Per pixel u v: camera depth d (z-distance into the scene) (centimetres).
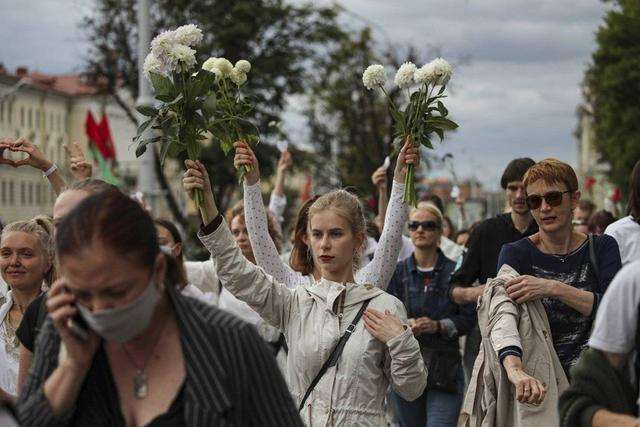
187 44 779
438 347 1201
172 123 767
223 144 877
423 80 891
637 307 491
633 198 913
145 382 471
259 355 475
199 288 1229
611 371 500
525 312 799
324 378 753
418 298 1242
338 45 5294
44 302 697
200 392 461
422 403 1209
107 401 475
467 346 1210
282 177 1527
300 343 761
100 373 475
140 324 443
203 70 771
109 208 437
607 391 500
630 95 7419
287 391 489
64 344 461
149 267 441
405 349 742
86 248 428
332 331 756
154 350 472
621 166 7419
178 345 473
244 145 881
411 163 887
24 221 838
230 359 467
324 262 780
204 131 782
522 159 1104
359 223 789
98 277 429
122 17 5466
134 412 471
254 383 474
